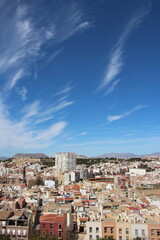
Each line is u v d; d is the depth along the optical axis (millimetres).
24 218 115812
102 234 116312
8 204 141875
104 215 129250
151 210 142750
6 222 111625
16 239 108375
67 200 180500
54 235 115375
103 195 189000
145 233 113750
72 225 133750
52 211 140000
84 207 163000
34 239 107688
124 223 116312
